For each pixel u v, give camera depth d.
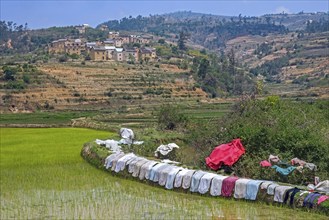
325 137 23.91
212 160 23.17
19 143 37.78
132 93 112.56
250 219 15.59
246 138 23.75
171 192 20.64
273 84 162.62
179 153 28.14
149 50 172.50
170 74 132.50
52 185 22.02
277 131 23.81
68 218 16.36
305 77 166.00
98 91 111.06
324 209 15.91
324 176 20.92
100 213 16.91
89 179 23.48
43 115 85.06
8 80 108.25
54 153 31.91
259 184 18.22
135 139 33.47
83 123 58.00
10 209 17.72
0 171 25.44
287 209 16.81
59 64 133.50
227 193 19.00
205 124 33.94
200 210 17.11
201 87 121.81
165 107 42.97
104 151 28.05
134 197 19.55
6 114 88.75
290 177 20.80
